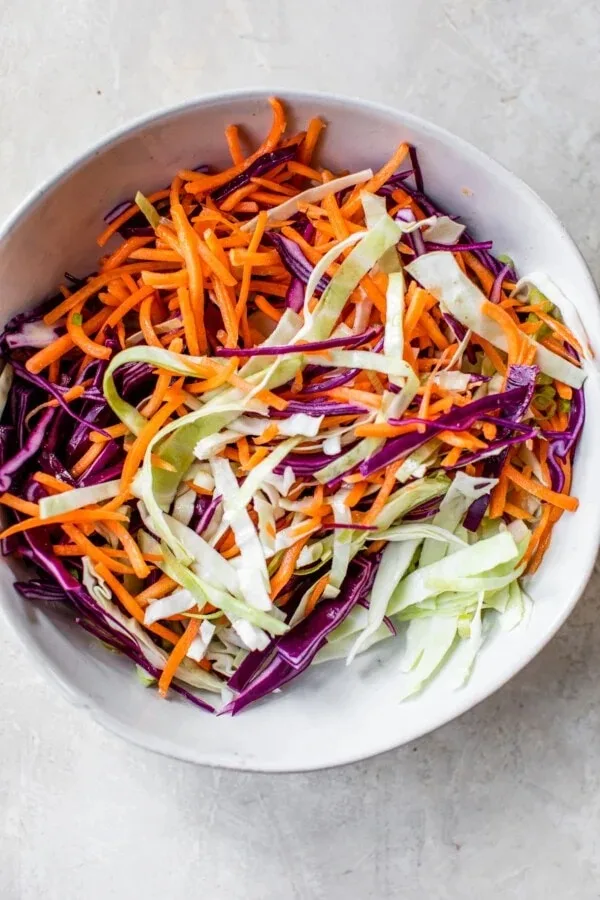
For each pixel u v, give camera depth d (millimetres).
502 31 804
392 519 747
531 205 727
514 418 737
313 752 744
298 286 742
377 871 819
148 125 711
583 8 804
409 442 730
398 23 804
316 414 732
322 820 820
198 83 803
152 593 754
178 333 745
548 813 821
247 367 731
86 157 712
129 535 746
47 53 806
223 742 751
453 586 756
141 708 752
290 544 745
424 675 760
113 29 805
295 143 734
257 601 742
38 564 747
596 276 799
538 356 737
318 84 803
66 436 757
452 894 818
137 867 816
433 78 804
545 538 760
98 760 817
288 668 763
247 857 817
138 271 749
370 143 735
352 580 764
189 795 819
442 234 750
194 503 756
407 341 733
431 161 735
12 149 806
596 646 818
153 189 749
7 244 717
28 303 747
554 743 820
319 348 725
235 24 804
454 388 737
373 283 737
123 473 737
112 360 736
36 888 815
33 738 818
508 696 822
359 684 777
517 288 749
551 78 804
